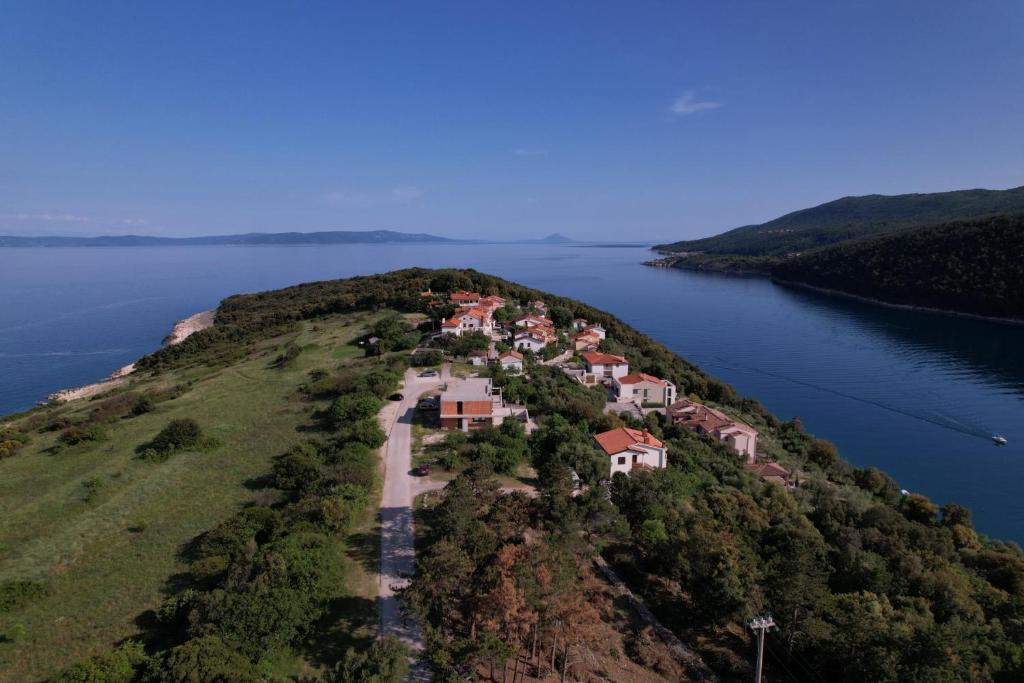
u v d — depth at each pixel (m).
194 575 42.62
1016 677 34.12
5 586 41.28
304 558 39.56
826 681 36.75
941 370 151.75
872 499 78.69
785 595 38.19
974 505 87.25
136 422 79.31
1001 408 124.81
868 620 36.56
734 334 196.88
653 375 121.06
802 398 133.38
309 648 35.09
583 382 109.62
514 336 123.19
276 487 57.41
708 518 51.16
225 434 73.12
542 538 41.31
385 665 28.42
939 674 32.59
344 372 95.62
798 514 59.31
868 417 121.50
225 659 30.98
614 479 56.41
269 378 97.94
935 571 49.53
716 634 40.75
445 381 90.44
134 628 38.12
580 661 35.53
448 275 177.62
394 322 123.12
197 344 149.00
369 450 64.50
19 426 89.56
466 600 34.31
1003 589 54.12
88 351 177.50
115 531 50.44
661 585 45.22
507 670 33.78
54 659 35.34
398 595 37.97
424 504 52.78
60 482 60.78
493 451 62.94
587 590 41.41
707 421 92.38
